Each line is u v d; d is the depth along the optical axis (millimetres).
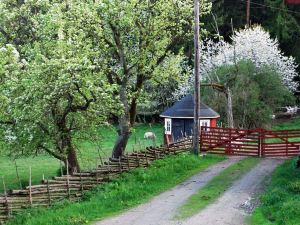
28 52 26266
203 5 30469
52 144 24844
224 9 62531
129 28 27156
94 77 23719
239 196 20906
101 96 22828
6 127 24234
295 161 27328
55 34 26719
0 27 28922
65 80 21641
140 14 27469
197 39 29438
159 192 22016
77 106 23734
